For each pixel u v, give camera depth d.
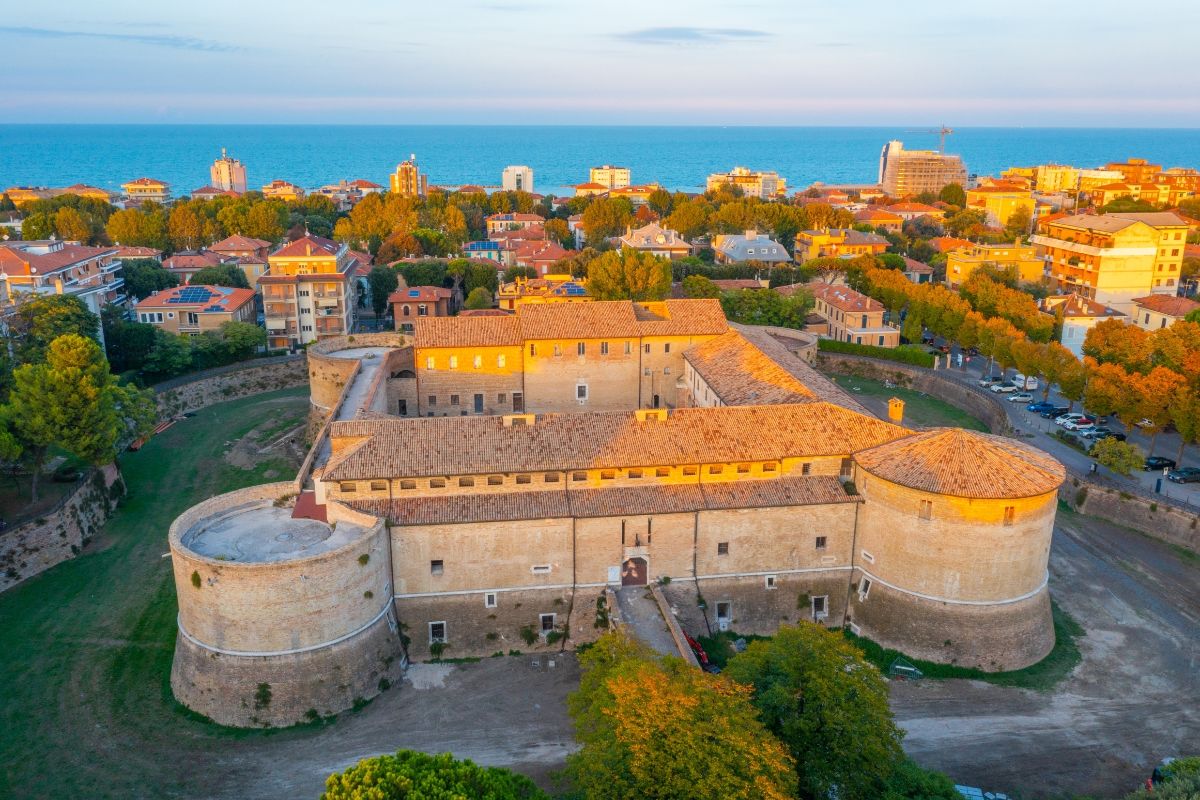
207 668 65.25
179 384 137.38
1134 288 193.62
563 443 73.69
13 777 59.28
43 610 79.44
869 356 157.38
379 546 68.00
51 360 99.50
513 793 44.34
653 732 44.97
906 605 71.88
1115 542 92.38
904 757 53.41
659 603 71.31
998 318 151.25
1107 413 112.06
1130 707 66.50
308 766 60.78
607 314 117.44
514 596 72.00
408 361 121.56
